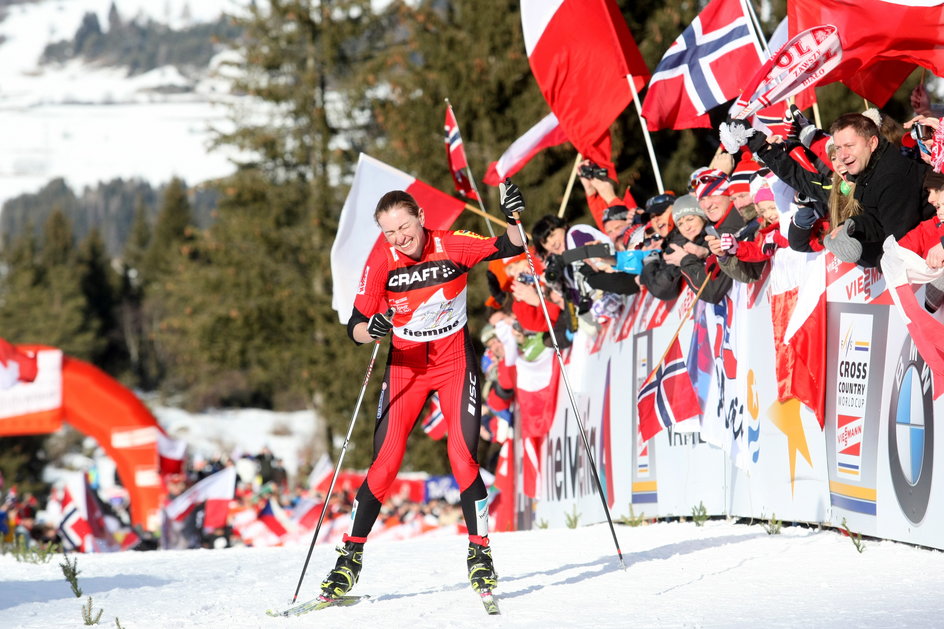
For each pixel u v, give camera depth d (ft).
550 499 66.23
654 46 122.01
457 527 96.12
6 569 45.88
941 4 37.83
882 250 32.78
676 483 47.96
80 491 107.24
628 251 48.88
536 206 134.41
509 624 25.07
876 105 42.68
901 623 21.91
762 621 23.26
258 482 105.91
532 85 143.54
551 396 65.57
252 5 228.63
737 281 41.91
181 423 500.33
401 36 217.56
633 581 30.07
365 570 36.45
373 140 222.89
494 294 67.97
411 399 30.81
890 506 33.17
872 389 34.09
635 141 123.75
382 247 30.91
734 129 36.88
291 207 226.99
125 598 33.24
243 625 27.09
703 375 44.93
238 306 207.72
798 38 37.32
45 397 138.10
